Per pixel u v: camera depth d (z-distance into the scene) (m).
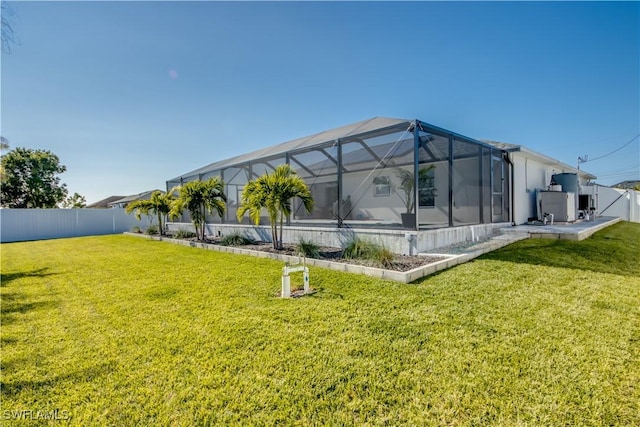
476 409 2.08
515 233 9.41
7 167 24.53
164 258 8.59
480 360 2.65
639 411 2.02
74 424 2.05
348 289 4.83
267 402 2.21
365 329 3.34
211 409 2.15
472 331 3.21
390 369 2.57
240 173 12.99
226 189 13.70
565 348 2.80
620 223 15.19
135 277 6.20
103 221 20.61
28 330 3.56
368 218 13.60
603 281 4.84
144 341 3.21
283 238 10.40
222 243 10.88
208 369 2.65
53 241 15.19
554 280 4.94
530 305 3.87
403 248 7.09
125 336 3.34
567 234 8.51
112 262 8.12
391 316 3.68
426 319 3.55
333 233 8.67
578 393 2.20
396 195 12.40
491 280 5.02
